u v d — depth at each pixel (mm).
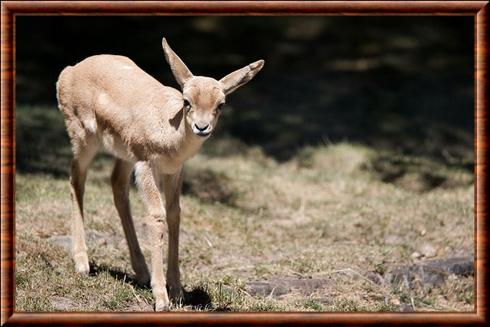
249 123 30500
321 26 43406
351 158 27250
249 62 38156
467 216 21734
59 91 16734
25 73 34594
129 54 37906
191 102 13750
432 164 27141
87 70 16234
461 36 43125
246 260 18812
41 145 25375
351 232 21109
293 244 20234
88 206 19812
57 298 14680
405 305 16859
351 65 38250
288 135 29562
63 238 17703
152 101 14750
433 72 37312
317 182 25250
